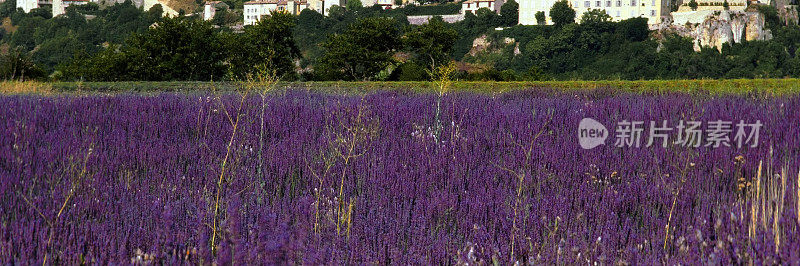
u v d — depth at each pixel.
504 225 3.90
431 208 4.23
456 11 131.62
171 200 4.45
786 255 2.96
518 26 113.75
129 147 6.23
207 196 4.53
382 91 17.75
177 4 150.38
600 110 9.58
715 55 100.81
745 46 104.75
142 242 3.54
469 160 5.75
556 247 3.57
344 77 40.53
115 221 3.86
